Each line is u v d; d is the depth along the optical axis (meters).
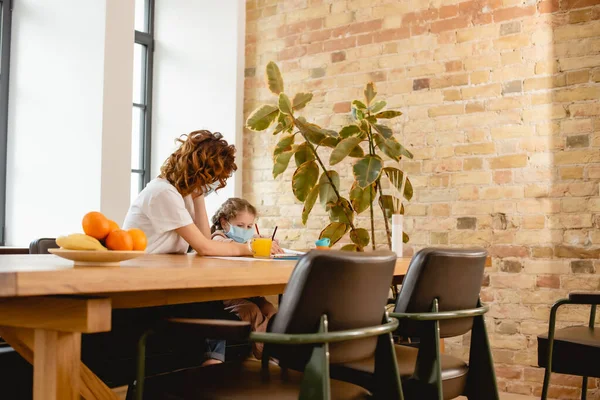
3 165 4.54
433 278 1.81
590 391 3.61
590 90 3.71
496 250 3.91
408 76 4.26
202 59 5.05
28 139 4.48
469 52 4.07
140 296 1.74
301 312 1.37
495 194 3.94
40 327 1.29
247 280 1.71
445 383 1.88
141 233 1.72
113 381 2.50
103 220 1.64
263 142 4.83
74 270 1.23
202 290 1.94
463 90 4.07
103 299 1.26
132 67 4.35
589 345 2.39
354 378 1.92
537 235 3.80
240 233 3.37
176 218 2.62
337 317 1.42
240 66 4.94
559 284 3.73
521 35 3.92
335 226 3.95
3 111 4.54
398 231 3.14
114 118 4.23
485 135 3.99
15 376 1.76
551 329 2.47
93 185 4.18
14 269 1.31
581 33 3.75
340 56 4.54
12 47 4.59
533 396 3.76
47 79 4.42
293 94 4.72
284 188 4.71
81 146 4.25
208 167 2.77
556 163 3.78
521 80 3.90
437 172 4.12
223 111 4.93
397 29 4.33
